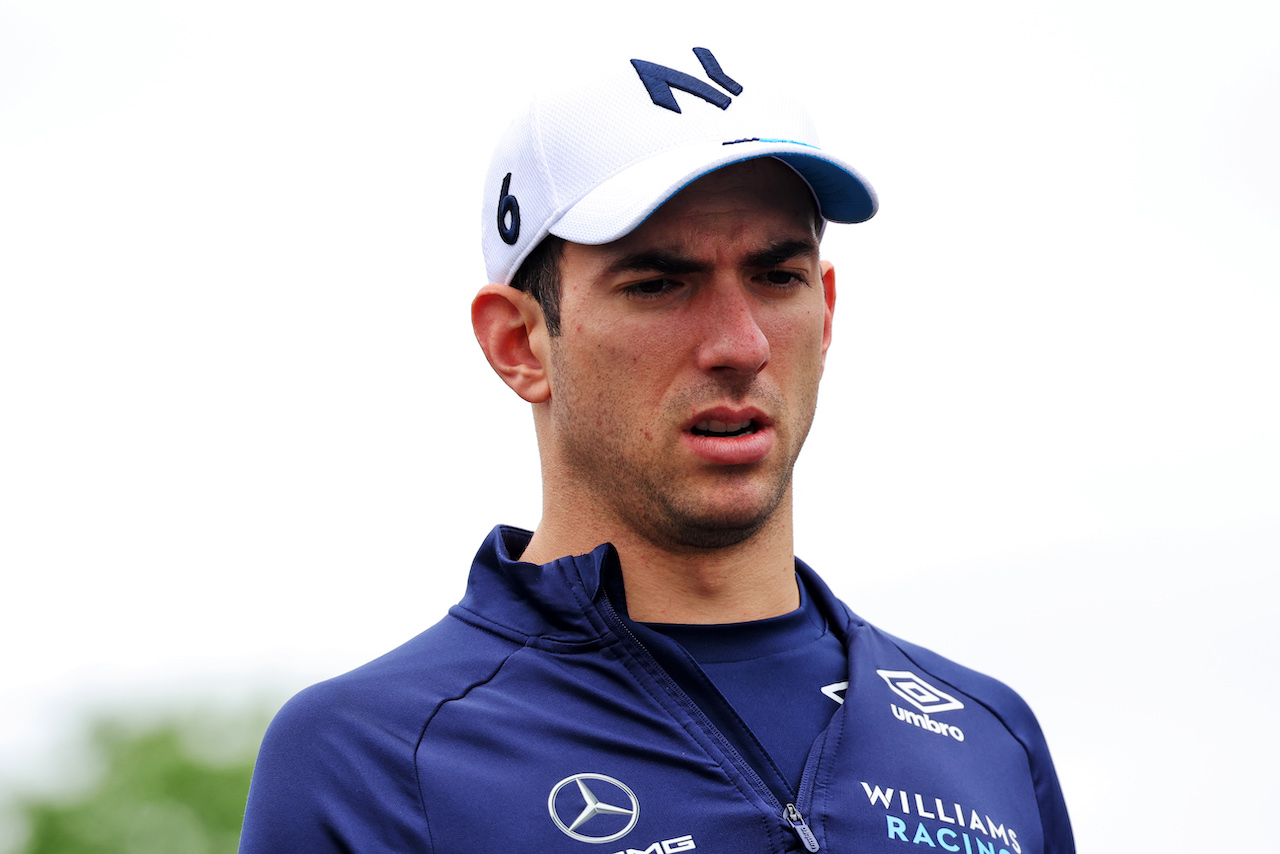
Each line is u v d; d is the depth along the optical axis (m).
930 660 9.45
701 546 8.08
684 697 7.76
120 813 46.66
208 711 49.41
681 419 7.75
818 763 7.83
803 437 8.26
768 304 8.03
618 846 7.22
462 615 8.41
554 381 8.21
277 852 7.41
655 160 7.88
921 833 7.79
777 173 8.06
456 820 7.25
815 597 9.23
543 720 7.62
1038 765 9.19
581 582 7.99
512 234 8.38
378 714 7.69
